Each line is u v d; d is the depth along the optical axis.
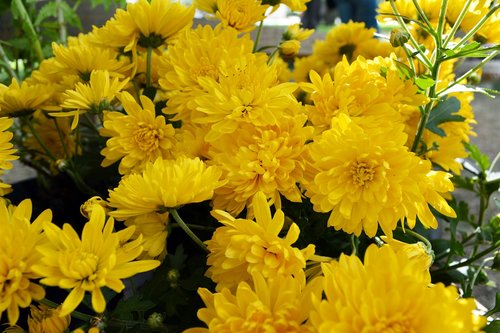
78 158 0.46
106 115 0.35
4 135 0.33
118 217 0.29
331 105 0.33
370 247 0.23
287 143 0.31
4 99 0.38
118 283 0.24
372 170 0.28
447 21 0.42
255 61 0.36
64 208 0.51
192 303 0.32
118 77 0.39
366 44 0.57
